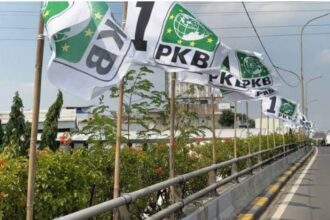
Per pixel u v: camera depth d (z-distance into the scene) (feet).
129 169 26.37
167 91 37.50
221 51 24.66
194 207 27.66
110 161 25.17
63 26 14.61
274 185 57.98
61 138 26.81
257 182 50.52
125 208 18.13
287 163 91.61
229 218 33.94
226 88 36.01
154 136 36.76
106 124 27.84
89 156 24.44
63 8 14.74
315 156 153.99
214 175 32.86
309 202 46.47
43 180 18.21
